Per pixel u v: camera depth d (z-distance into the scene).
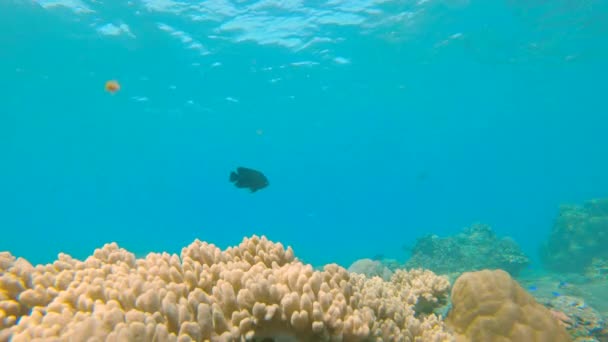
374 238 65.44
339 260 31.52
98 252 3.54
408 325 3.47
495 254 17.67
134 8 18.36
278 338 2.42
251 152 65.81
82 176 75.81
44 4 17.78
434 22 21.67
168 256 3.39
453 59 28.28
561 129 86.44
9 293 2.63
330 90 33.59
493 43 25.70
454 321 4.64
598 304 11.62
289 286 2.69
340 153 75.94
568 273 17.72
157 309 2.21
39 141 46.25
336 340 2.38
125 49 22.83
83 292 2.52
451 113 49.22
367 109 42.66
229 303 2.44
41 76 26.56
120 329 1.85
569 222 19.41
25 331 2.05
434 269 17.19
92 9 18.33
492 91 39.94
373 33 22.55
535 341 4.03
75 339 1.83
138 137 47.75
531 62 31.03
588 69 35.41
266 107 37.66
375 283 4.67
